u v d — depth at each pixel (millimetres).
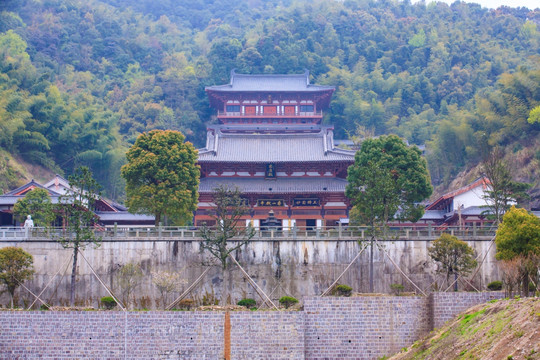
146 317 82500
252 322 82750
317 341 83562
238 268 97750
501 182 108562
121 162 199750
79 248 97875
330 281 98625
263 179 144125
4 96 194000
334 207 139125
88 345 81938
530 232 83750
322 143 148875
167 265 98250
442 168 198750
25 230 98750
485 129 187500
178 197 110875
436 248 92500
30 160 192500
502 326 71938
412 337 83750
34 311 82812
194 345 81938
